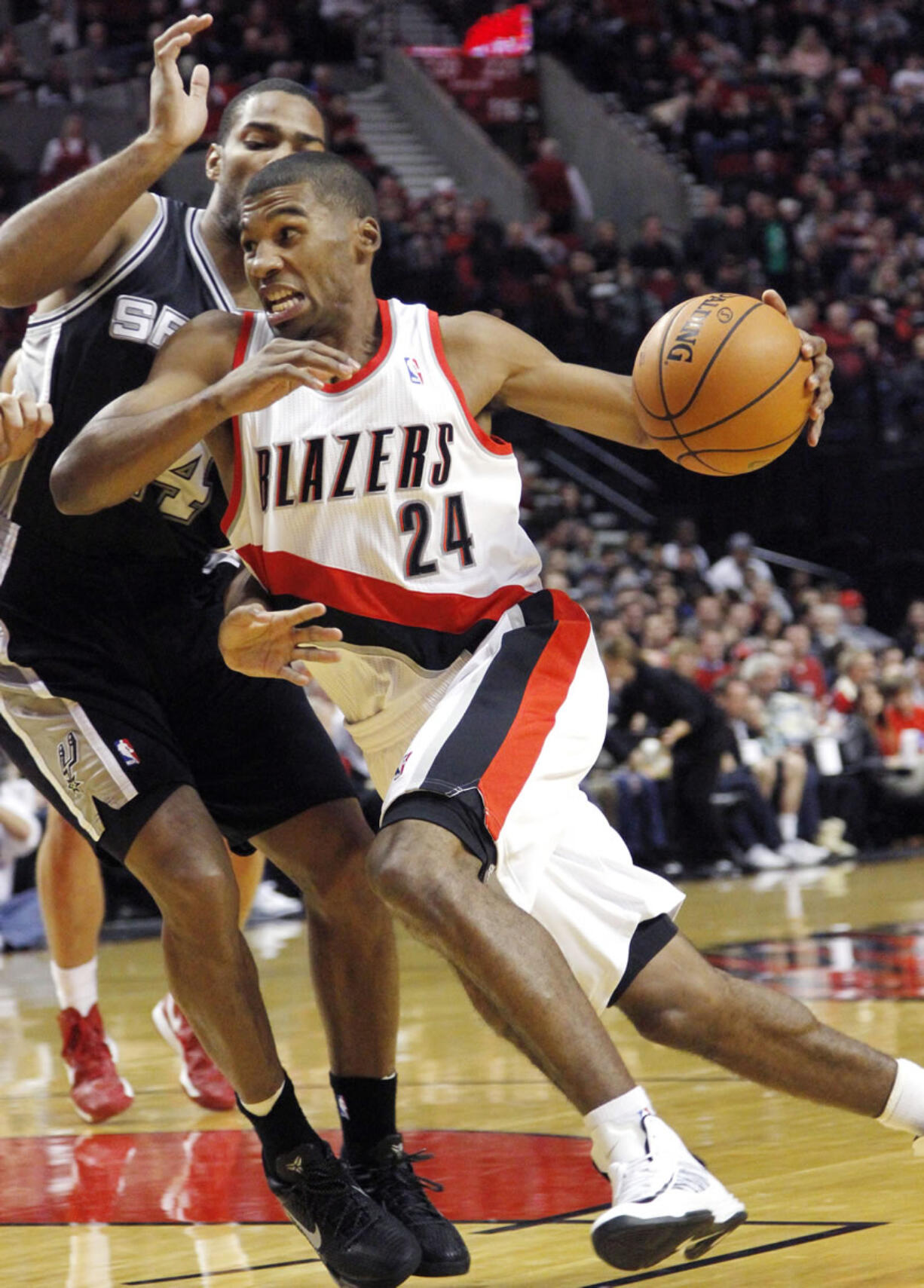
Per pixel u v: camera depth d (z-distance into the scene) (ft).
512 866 14.56
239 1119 24.73
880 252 108.06
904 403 95.76
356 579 15.53
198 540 18.97
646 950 15.31
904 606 91.50
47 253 16.71
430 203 101.76
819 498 93.15
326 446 15.38
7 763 52.13
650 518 90.94
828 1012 30.60
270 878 56.39
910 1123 15.76
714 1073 26.32
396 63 122.21
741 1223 13.08
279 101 18.33
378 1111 17.63
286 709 18.60
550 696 15.29
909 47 129.59
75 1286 15.97
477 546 15.78
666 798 62.90
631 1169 12.86
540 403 16.55
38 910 51.21
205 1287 15.87
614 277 98.02
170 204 18.83
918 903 50.52
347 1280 15.66
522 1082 26.18
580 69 121.49
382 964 17.74
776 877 61.67
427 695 15.78
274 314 15.48
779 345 15.80
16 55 104.37
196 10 110.63
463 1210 18.31
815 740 68.33
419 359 15.66
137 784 17.49
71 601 18.65
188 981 16.84
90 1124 24.67
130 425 14.71
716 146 113.09
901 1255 15.40
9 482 18.72
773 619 76.69
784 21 129.18
